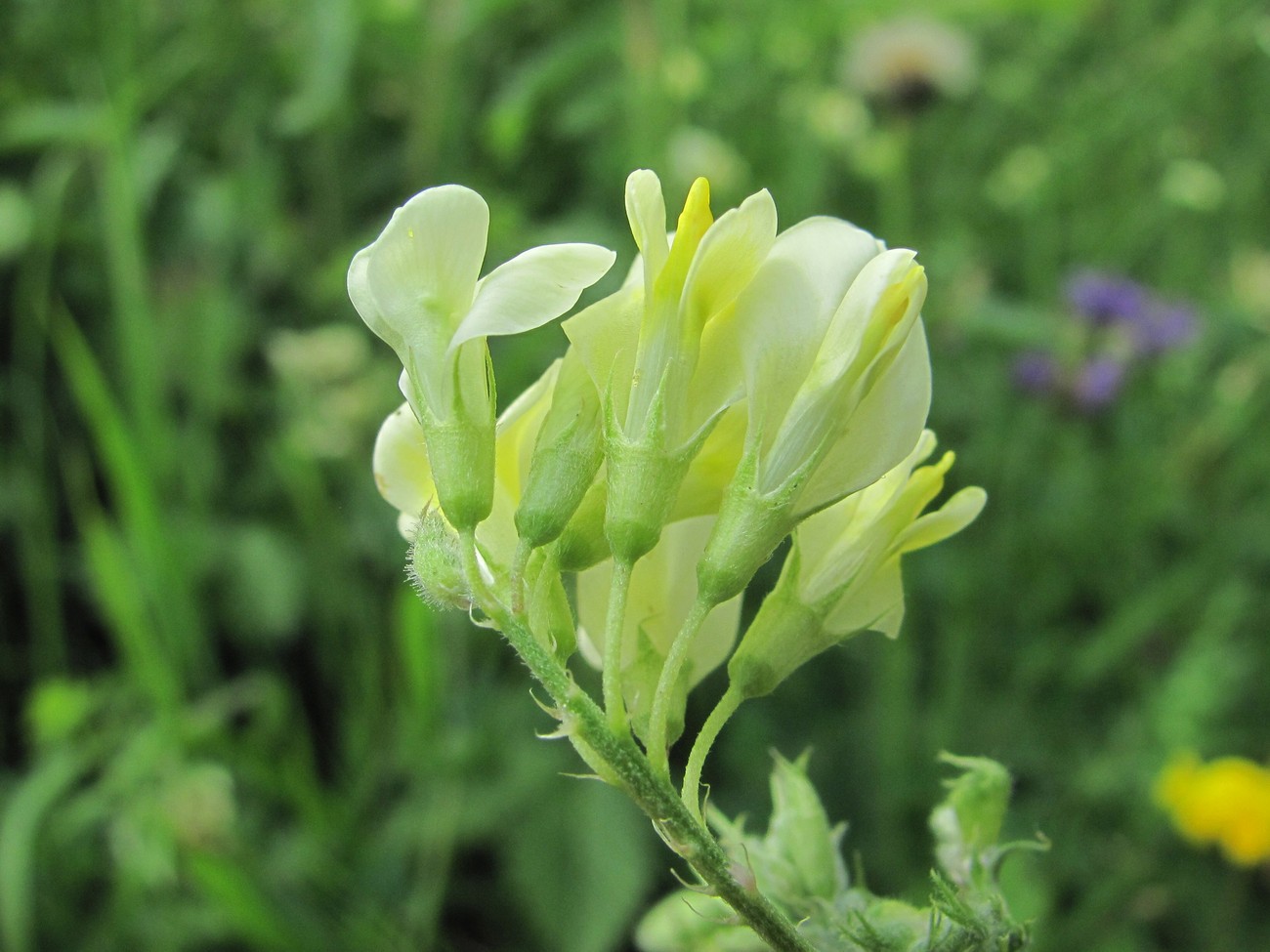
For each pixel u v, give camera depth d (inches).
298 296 6.3
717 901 2.2
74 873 4.9
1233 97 8.6
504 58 7.1
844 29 7.3
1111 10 8.4
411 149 6.6
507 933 4.8
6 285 5.9
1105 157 7.8
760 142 6.9
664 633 2.0
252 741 5.0
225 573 5.3
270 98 6.8
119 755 5.0
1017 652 5.7
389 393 5.7
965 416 6.2
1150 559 6.3
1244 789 4.7
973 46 7.9
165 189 6.1
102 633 5.7
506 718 5.0
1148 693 5.4
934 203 7.4
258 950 4.6
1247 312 7.2
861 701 5.3
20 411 5.6
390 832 4.8
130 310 5.3
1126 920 4.7
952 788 2.1
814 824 2.1
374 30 6.5
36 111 5.8
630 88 6.2
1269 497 6.4
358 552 5.5
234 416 6.0
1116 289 6.1
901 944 1.9
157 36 6.9
